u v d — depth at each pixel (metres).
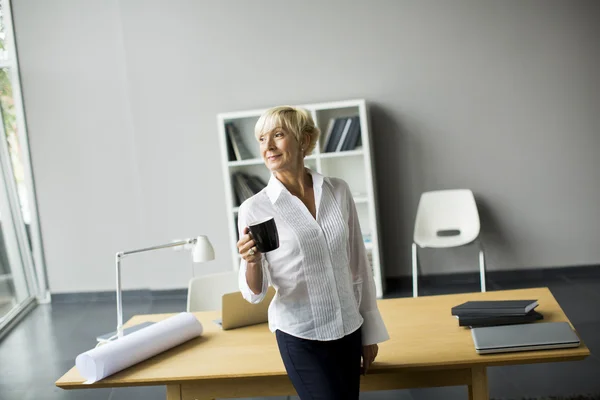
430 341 2.67
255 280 2.34
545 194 5.99
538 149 5.95
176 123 6.16
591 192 5.96
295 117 2.39
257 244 2.22
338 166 6.04
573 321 4.81
